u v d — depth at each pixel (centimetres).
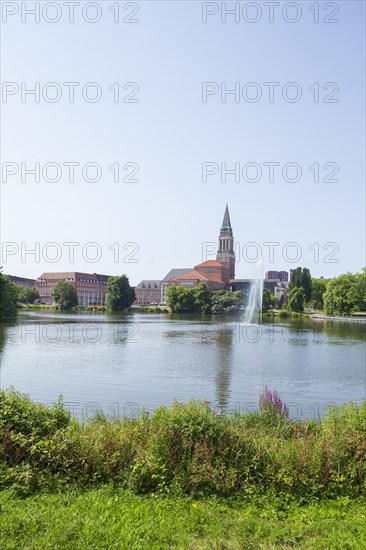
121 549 691
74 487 934
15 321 9281
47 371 3447
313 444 1100
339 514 891
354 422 1140
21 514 772
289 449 1066
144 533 748
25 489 897
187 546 724
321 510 907
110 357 4325
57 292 17150
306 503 962
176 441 1044
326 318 11888
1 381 3003
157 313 15725
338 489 999
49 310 16800
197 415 1105
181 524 801
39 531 726
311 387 2991
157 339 6241
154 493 941
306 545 761
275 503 935
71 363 3881
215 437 1059
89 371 3475
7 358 4122
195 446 1028
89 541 704
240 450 1038
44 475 951
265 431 1356
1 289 9281
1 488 898
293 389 2919
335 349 5206
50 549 676
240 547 749
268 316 12900
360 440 1089
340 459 1043
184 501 913
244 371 3600
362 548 739
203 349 5097
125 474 979
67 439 1021
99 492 898
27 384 2897
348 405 1324
